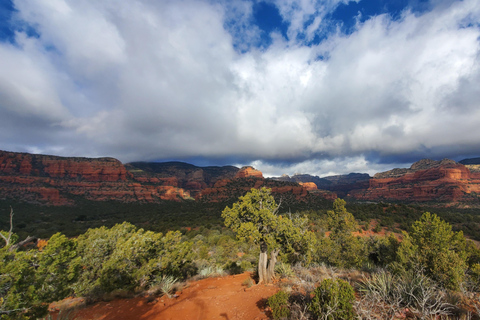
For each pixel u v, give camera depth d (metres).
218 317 7.07
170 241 14.77
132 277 11.56
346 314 4.61
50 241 7.70
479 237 39.94
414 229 13.38
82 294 11.32
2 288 5.95
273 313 5.87
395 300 5.13
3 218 58.44
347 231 20.17
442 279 7.74
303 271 11.56
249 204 12.17
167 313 7.80
